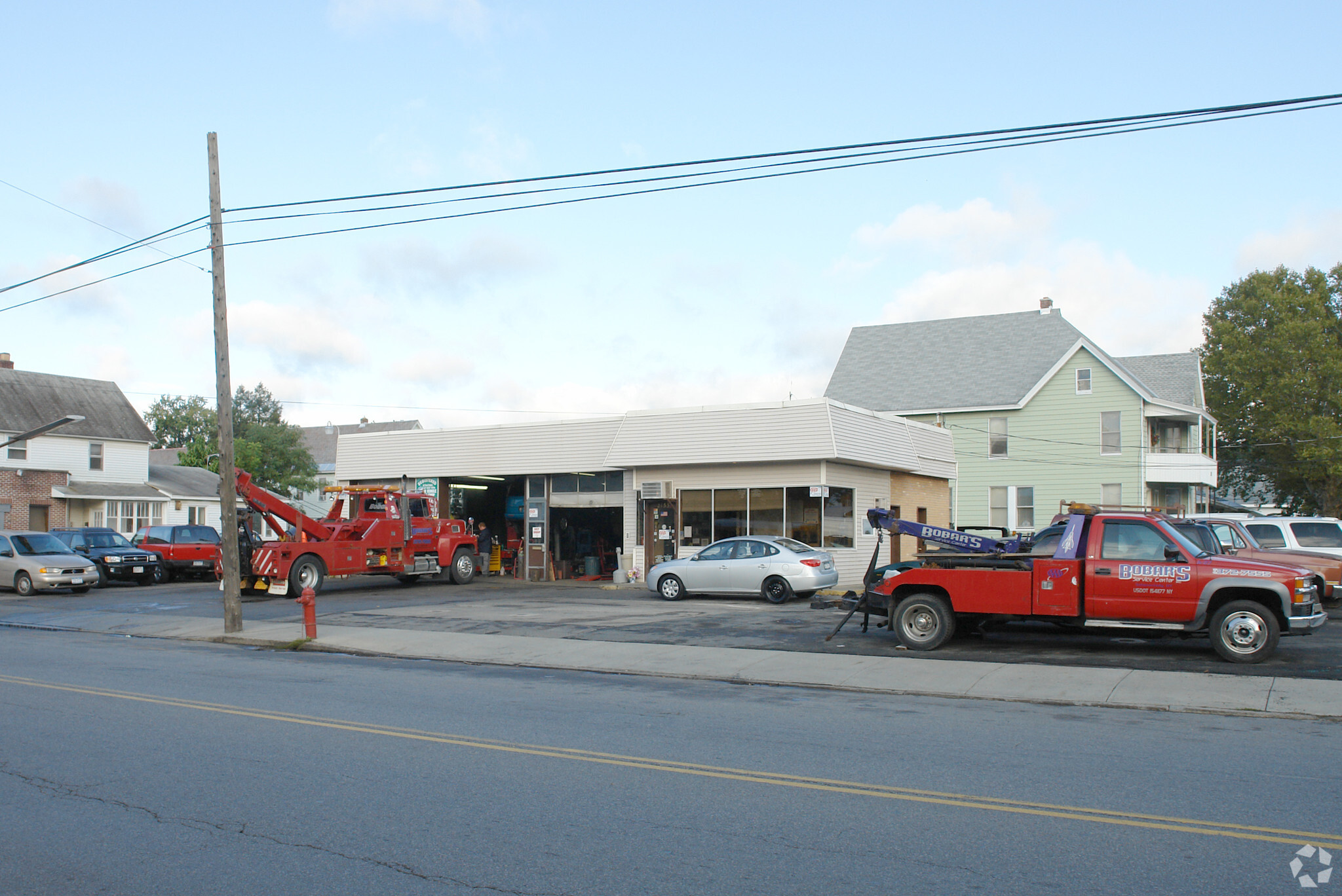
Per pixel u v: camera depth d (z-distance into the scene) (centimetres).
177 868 540
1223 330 5044
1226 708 1032
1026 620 1425
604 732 899
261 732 895
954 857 552
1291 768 765
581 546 3086
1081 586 1344
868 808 647
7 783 713
